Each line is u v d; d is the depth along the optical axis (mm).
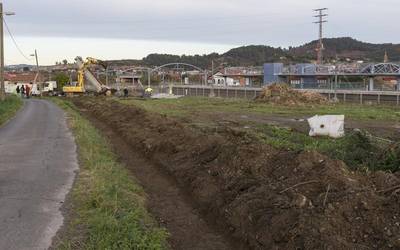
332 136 18781
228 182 10508
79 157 14133
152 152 16500
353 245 6355
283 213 7688
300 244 6789
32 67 150000
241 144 12453
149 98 65438
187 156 14164
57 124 25203
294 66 94875
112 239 7043
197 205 10664
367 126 25531
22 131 21688
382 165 10133
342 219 6941
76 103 55438
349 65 86062
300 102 51312
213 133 17312
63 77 93375
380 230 6578
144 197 10969
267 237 7551
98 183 10250
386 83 83562
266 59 181250
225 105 48031
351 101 62281
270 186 9055
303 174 9047
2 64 40344
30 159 13883
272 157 10688
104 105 40625
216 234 8984
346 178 8203
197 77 152250
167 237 8414
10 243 6988
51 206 8852
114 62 147750
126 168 14578
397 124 26875
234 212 8938
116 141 21328
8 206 8867
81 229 7582
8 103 39156
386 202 7109
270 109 41594
